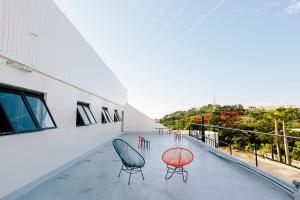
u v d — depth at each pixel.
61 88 6.39
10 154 4.01
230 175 5.46
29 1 4.58
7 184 3.90
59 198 3.92
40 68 5.05
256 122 33.66
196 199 3.85
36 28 4.86
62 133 6.32
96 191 4.27
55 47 5.86
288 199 3.86
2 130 3.85
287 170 6.65
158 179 5.08
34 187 4.52
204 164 6.77
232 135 29.27
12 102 4.28
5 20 3.82
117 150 5.09
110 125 13.62
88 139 8.72
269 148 29.77
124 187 4.50
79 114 7.69
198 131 13.91
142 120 21.75
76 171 5.92
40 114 5.16
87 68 8.93
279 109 31.17
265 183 4.79
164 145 11.77
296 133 29.56
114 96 15.74
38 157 4.94
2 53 3.75
